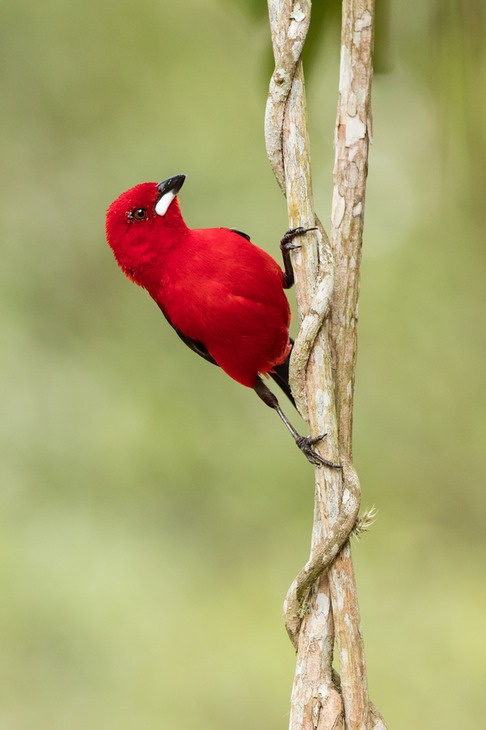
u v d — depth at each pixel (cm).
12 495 1205
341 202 408
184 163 1305
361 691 395
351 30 404
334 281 405
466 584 1252
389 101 1102
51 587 1158
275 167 414
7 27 1338
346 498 399
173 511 1243
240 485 1269
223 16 1325
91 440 1240
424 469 1309
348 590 398
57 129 1341
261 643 1175
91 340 1303
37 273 1309
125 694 1116
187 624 1169
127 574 1180
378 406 1325
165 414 1266
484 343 1286
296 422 1298
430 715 1128
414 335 1308
